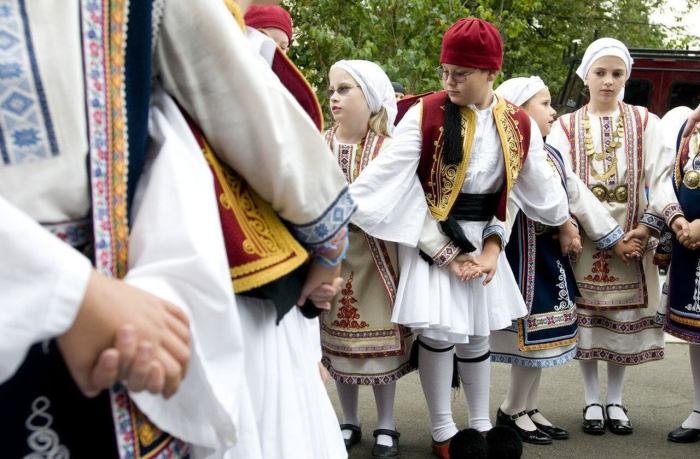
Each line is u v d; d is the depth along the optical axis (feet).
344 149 11.73
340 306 11.30
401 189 10.68
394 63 29.25
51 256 2.79
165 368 3.01
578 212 12.69
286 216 4.27
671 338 19.39
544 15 60.08
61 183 3.25
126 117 3.50
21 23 3.18
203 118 3.95
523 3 41.55
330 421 5.55
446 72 10.91
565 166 12.78
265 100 3.97
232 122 3.94
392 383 11.69
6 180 3.17
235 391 3.59
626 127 13.23
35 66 3.18
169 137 3.72
